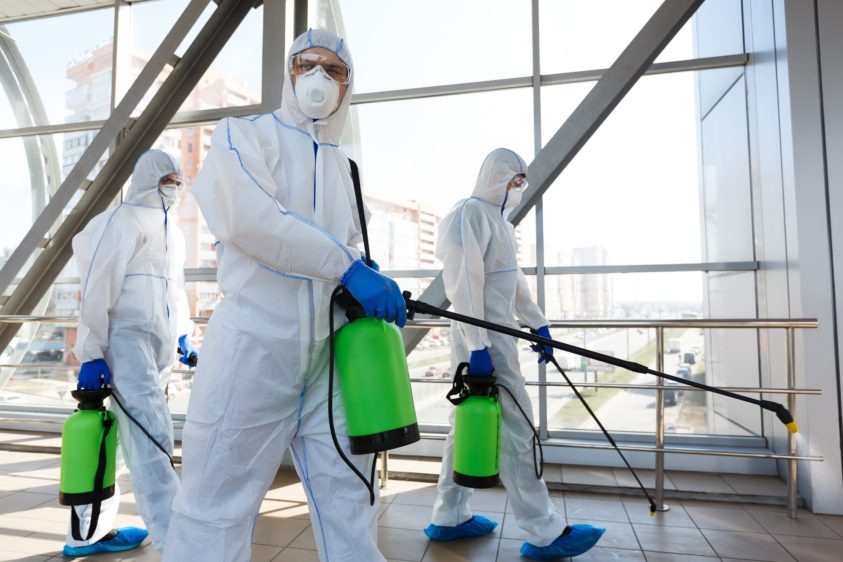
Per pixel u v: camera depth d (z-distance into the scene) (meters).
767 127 2.71
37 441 3.45
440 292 2.61
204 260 3.55
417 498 2.50
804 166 2.43
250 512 1.06
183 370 3.54
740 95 3.00
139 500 1.85
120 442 1.93
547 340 1.21
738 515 2.28
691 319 2.28
